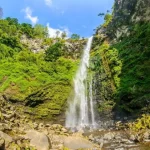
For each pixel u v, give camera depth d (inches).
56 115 1450.5
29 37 2455.7
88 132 904.9
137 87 1192.8
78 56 2107.5
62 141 498.9
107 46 1844.2
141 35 1462.8
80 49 2153.1
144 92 1157.7
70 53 2135.8
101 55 1648.6
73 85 1595.7
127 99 1214.9
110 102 1346.0
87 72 1653.5
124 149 591.2
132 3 1825.8
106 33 2037.4
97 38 2071.9
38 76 1624.0
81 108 1534.2
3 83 1545.3
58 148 466.0
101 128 1079.6
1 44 1950.1
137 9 1731.1
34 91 1450.5
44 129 578.9
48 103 1455.5
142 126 863.1
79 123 1430.9
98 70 1578.5
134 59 1359.5
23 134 472.7
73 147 500.1
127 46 1517.0
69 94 1537.9
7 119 539.8
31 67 1726.1
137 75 1259.8
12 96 1419.8
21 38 2379.4
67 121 1460.4
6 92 1457.9
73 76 1688.0
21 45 2182.6
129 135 762.2
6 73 1615.4
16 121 555.2
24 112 1376.7
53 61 1964.8
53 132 563.2
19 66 1686.8
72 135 579.8
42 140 457.4
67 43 2223.2
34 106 1430.9
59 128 629.0
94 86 1525.6
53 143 483.2
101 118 1382.9
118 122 1144.2
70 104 1517.0
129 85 1248.2
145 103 1099.9
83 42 2193.7
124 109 1205.1
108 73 1462.8
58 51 2060.8
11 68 1665.8
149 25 1466.5
